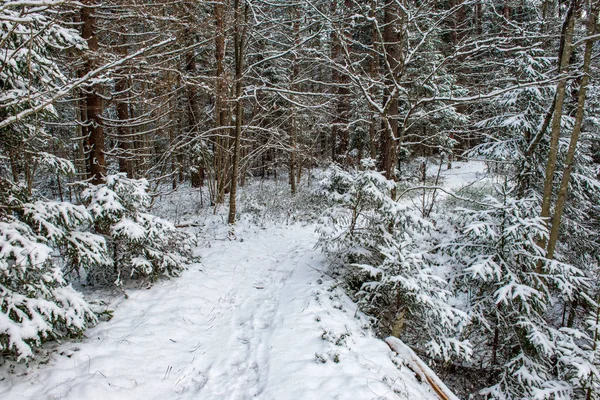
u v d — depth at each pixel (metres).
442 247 6.48
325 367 3.86
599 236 8.51
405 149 14.23
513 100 7.96
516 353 5.80
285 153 17.52
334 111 12.36
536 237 6.29
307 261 7.57
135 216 5.71
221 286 6.52
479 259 5.62
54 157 5.06
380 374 3.90
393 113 8.17
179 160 14.76
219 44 9.80
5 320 3.17
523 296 5.04
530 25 7.50
